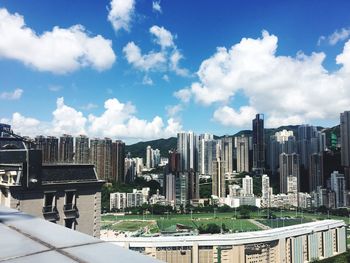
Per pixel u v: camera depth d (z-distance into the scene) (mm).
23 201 19922
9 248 3395
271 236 127000
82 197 23297
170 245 116750
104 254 3201
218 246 118188
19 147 14750
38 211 20750
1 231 4062
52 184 21469
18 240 3672
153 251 116000
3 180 19719
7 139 14844
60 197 22125
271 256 126562
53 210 21578
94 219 23812
